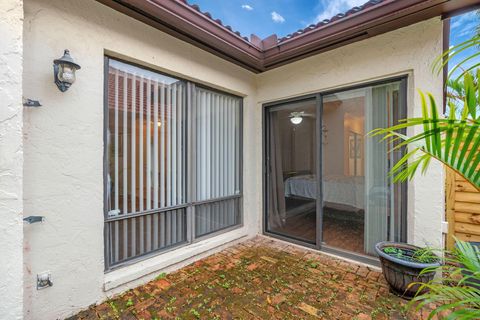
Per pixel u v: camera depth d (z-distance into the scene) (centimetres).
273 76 379
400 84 277
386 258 231
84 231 212
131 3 216
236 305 219
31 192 184
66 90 199
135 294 236
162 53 268
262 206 407
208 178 341
